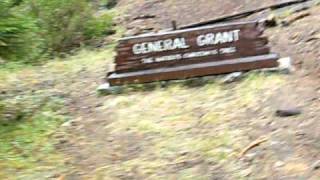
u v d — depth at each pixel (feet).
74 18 37.50
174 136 18.98
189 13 41.09
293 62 24.52
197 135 18.79
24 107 23.76
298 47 26.35
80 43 37.81
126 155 18.10
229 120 19.52
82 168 17.44
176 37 24.31
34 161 18.07
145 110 21.84
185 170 16.52
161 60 24.53
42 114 22.50
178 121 20.20
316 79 21.90
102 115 22.11
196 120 20.07
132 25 41.39
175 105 21.83
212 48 24.08
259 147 17.08
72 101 24.50
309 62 24.07
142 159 17.61
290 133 17.60
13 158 18.20
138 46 24.61
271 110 19.57
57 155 18.51
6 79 29.81
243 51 23.84
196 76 24.11
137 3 45.91
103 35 39.73
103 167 17.35
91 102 24.04
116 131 20.18
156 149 18.19
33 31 24.11
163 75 24.35
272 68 23.34
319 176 14.96
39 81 28.94
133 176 16.56
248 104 20.54
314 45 25.75
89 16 38.65
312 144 16.65
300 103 19.67
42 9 36.17
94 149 18.81
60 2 36.83
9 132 20.44
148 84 24.56
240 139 17.87
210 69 23.94
